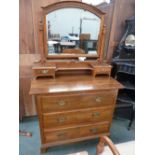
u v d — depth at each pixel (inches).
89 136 70.8
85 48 73.6
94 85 61.5
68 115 61.4
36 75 63.7
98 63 75.0
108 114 68.4
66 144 73.1
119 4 73.8
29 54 73.5
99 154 47.3
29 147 70.2
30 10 65.3
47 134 62.8
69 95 57.0
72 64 72.7
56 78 67.2
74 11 65.5
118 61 78.8
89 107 63.0
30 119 89.5
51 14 63.7
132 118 85.7
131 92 87.7
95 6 70.1
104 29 70.6
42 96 54.0
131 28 74.4
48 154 66.9
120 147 49.2
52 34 67.1
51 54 70.4
